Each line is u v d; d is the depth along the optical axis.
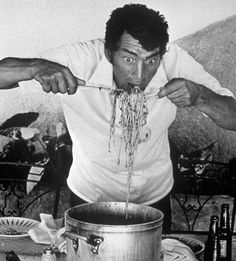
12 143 3.75
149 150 2.69
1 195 3.77
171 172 2.86
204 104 2.58
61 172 3.74
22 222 2.36
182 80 2.38
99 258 1.55
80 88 2.63
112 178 2.74
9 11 3.70
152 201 2.81
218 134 3.74
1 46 3.73
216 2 3.65
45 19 3.70
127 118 2.36
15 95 3.69
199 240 2.30
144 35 2.24
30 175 3.77
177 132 3.75
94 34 3.71
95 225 1.53
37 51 3.74
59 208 3.78
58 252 1.98
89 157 2.75
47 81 2.19
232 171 3.74
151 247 1.60
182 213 3.77
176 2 3.67
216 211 3.75
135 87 2.32
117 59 2.34
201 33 3.71
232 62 3.70
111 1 3.67
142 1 3.70
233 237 2.47
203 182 3.74
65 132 3.74
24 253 1.97
